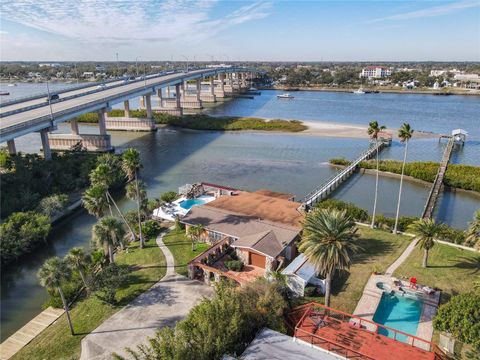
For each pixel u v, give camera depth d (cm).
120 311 3912
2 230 5222
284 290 3909
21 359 3369
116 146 11769
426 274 4366
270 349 2847
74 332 3659
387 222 5809
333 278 4316
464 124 15362
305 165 9725
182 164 9869
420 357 2762
